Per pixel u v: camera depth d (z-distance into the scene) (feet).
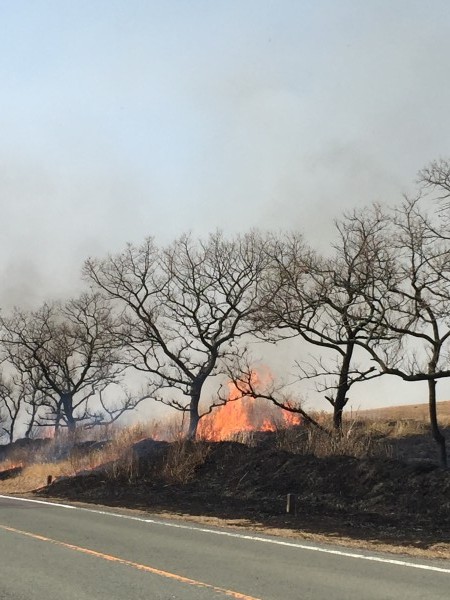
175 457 70.90
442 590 24.29
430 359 69.82
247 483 61.77
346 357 78.48
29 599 22.04
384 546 36.09
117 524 42.37
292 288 79.30
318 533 41.22
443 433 93.40
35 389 156.25
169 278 116.78
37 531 38.22
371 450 66.74
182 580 25.14
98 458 86.79
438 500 47.37
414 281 66.80
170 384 117.39
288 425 96.07
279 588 24.08
